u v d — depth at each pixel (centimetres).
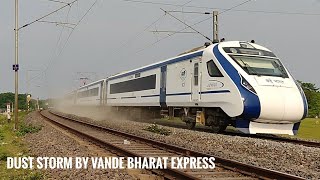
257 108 1555
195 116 2061
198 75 1931
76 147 1350
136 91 2941
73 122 2975
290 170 897
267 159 1105
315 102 7000
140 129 2162
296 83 1698
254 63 1706
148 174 855
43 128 2383
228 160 917
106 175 847
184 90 2086
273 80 1631
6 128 2561
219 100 1730
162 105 2409
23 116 4934
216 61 1773
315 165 998
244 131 1620
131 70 3159
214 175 822
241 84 1614
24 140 1752
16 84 2455
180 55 2231
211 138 1530
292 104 1591
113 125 2514
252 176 803
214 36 2448
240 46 1805
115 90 3575
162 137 1692
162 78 2422
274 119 1588
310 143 1475
